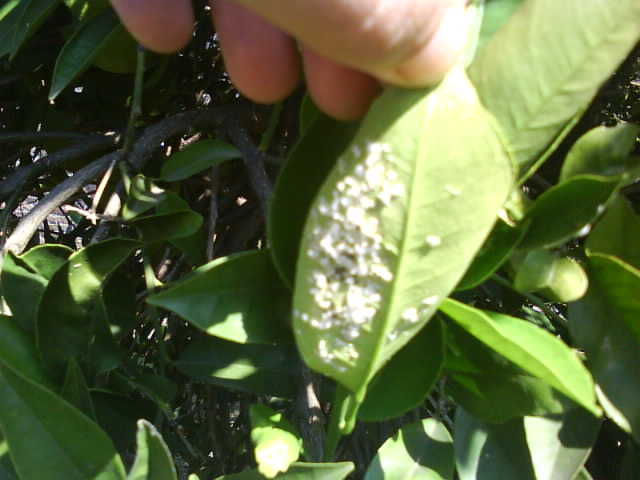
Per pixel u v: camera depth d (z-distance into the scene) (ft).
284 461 0.37
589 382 0.30
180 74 0.66
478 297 0.62
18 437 0.38
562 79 0.30
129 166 0.50
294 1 0.27
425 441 0.42
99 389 0.45
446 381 0.41
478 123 0.28
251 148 0.55
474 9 0.31
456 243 0.29
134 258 0.68
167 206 0.48
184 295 0.35
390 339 0.31
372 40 0.27
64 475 0.38
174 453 0.58
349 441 0.63
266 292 0.37
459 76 0.28
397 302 0.29
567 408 0.40
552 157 0.60
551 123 0.30
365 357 0.30
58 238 0.77
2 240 0.49
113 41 0.53
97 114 0.66
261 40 0.42
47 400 0.38
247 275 0.36
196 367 0.47
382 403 0.36
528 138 0.31
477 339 0.38
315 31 0.28
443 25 0.27
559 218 0.34
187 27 0.46
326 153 0.34
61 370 0.44
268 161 0.55
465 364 0.39
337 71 0.33
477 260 0.35
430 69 0.27
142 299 0.60
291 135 0.62
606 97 0.67
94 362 0.45
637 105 0.69
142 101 0.63
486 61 0.30
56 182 0.68
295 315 0.30
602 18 0.29
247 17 0.42
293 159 0.34
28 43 0.60
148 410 0.48
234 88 0.70
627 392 0.38
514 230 0.34
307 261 0.29
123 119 0.64
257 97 0.45
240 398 0.69
